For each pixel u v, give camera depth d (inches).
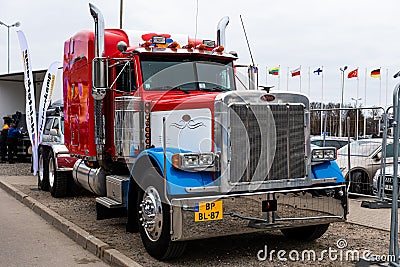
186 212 217.0
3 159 826.2
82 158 350.9
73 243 291.6
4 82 884.6
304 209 241.0
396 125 219.3
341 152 459.5
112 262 243.3
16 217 372.5
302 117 242.4
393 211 219.5
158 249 233.6
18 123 873.5
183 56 300.5
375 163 440.8
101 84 293.0
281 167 236.5
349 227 309.7
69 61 378.6
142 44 301.3
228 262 235.9
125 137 295.0
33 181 566.9
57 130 470.6
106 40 326.6
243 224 226.5
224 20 374.6
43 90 514.3
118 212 307.4
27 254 267.3
